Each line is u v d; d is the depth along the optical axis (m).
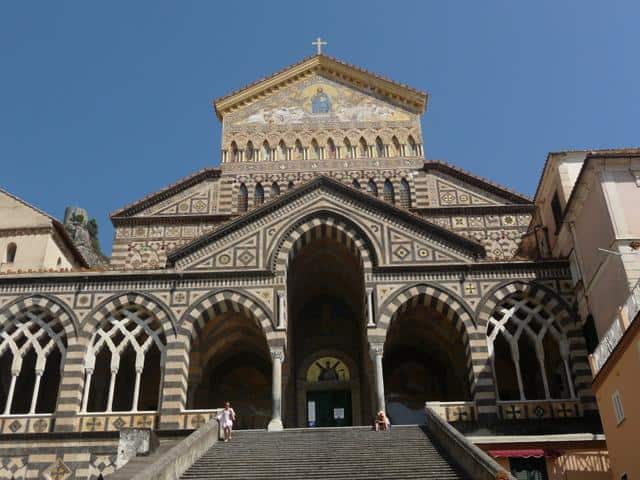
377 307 34.44
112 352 34.03
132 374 38.69
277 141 48.12
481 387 32.34
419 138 47.88
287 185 46.50
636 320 23.45
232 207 45.56
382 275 35.31
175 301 34.91
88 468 31.08
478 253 35.72
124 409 37.88
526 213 44.66
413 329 40.00
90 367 33.62
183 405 32.94
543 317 34.62
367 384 40.38
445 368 40.94
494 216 44.62
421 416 40.00
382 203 36.94
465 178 45.97
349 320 42.41
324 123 48.69
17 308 34.66
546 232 39.34
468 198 45.44
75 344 33.84
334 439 27.88
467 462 22.59
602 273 31.34
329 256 39.22
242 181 46.72
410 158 47.12
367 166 47.06
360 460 24.75
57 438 31.67
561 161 37.06
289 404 40.03
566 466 30.28
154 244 44.44
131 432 27.02
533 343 34.81
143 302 34.88
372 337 33.66
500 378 38.94
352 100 49.47
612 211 30.73
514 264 35.12
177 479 23.05
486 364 32.94
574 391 32.56
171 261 36.03
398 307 34.47
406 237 36.25
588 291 32.91
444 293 34.69
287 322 36.22
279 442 27.78
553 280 34.81
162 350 33.84
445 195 45.66
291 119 48.84
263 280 35.44
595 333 32.25
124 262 43.84
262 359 41.09
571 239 34.81
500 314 34.97
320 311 42.78
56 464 31.17
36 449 31.50
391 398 40.53
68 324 34.28
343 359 41.44
